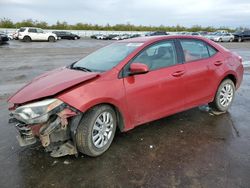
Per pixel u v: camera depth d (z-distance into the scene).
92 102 3.27
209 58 4.79
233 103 5.83
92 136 3.38
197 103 4.64
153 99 3.95
